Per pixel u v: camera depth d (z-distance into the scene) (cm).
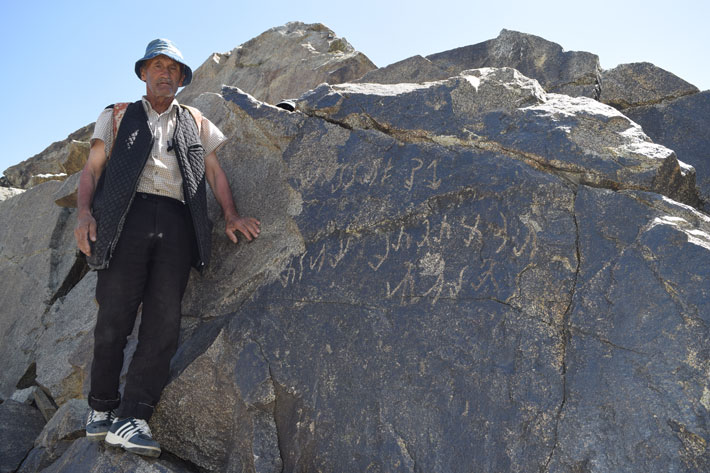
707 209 364
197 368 337
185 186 340
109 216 321
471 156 322
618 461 242
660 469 235
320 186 353
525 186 302
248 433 316
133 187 326
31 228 629
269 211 370
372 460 285
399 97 353
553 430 257
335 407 302
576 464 248
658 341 251
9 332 574
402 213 324
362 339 308
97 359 324
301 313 329
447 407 280
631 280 266
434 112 342
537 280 284
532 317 279
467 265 301
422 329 297
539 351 272
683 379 242
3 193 736
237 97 394
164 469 308
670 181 299
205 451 333
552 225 291
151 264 333
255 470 304
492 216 304
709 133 388
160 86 352
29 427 448
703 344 243
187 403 337
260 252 361
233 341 336
